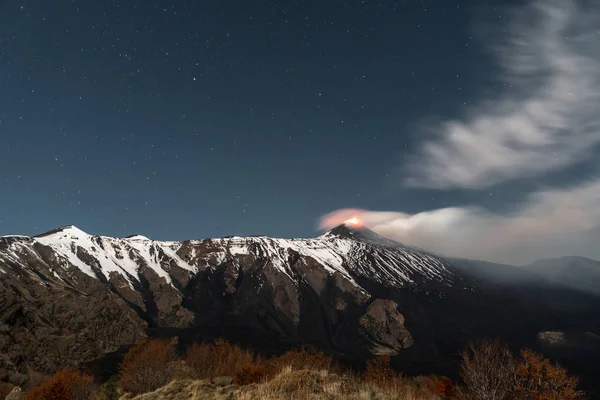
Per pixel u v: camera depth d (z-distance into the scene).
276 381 12.29
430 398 13.49
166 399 12.37
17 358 84.62
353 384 12.22
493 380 15.46
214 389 12.71
